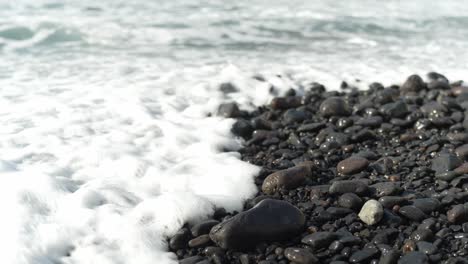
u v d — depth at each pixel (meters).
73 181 1.60
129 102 2.07
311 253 1.36
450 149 1.79
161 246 1.41
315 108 2.12
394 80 2.38
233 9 3.75
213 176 1.64
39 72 2.38
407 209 1.48
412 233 1.42
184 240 1.41
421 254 1.34
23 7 3.49
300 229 1.43
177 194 1.51
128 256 1.37
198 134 1.88
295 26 3.36
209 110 2.06
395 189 1.55
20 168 1.62
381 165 1.70
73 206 1.48
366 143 1.88
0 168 1.59
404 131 1.95
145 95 2.15
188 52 2.74
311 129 1.95
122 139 1.82
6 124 1.86
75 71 2.40
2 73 2.35
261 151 1.84
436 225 1.44
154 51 2.74
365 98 2.19
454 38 3.14
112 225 1.43
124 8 3.62
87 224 1.43
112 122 1.93
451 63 2.61
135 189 1.58
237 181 1.62
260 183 1.63
